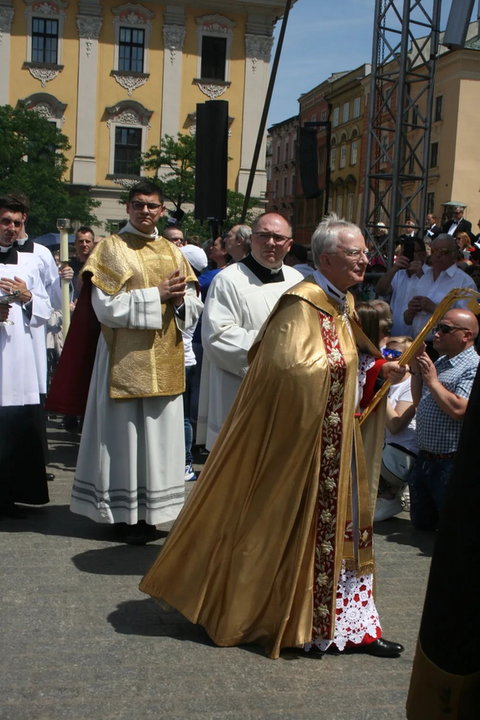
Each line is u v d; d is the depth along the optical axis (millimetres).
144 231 5156
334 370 3537
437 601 1924
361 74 41500
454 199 34094
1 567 4648
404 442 5824
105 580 4520
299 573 3598
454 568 1883
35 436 5562
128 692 3334
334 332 3588
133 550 5020
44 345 5836
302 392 3463
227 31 37375
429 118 13281
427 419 5430
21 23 36250
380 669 3609
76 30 36688
